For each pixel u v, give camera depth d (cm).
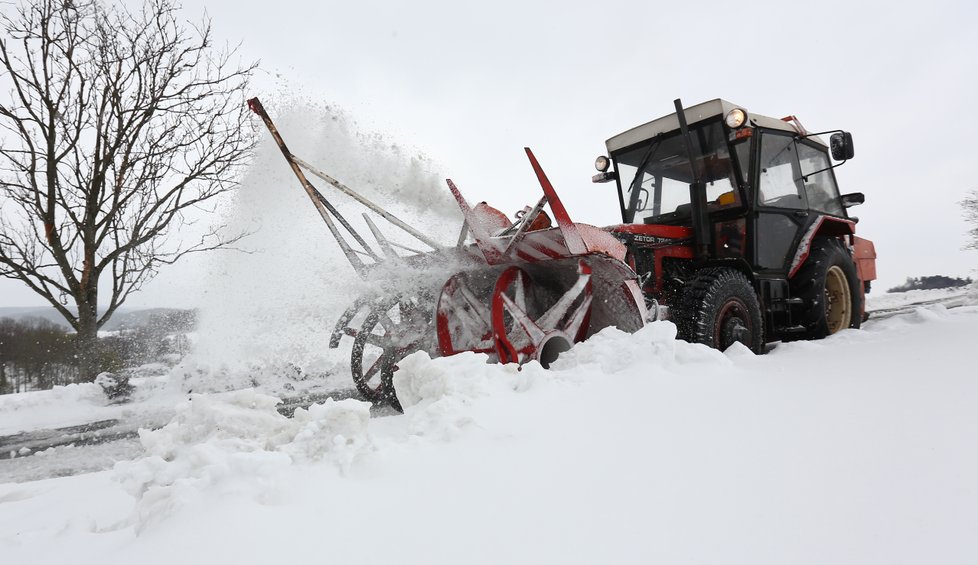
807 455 141
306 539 108
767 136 468
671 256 421
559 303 327
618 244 330
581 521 111
